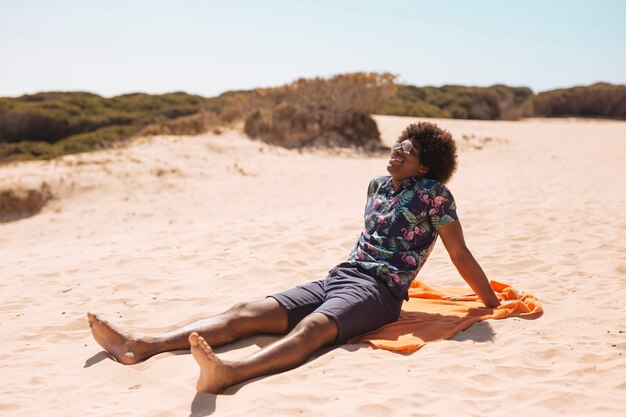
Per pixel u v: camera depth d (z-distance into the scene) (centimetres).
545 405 315
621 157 1888
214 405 326
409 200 439
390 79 2192
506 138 2334
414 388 337
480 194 1281
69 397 342
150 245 799
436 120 2741
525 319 451
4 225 1390
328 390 337
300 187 1577
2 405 333
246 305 415
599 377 348
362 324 409
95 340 410
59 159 1775
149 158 1761
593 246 674
